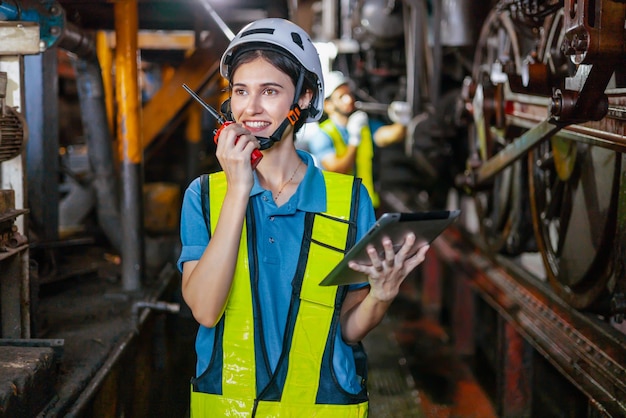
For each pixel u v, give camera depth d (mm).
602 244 2994
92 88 5074
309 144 5527
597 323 3225
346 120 5594
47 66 4844
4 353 2352
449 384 4980
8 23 2779
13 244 2656
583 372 3010
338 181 1790
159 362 3842
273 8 5715
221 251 1618
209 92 8047
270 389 1721
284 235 1752
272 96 1723
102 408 2861
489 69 4871
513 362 4176
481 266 5477
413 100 6434
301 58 1719
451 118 6242
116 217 5340
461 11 5840
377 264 1586
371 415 4355
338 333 1772
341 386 1739
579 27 2168
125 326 3650
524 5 3363
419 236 1602
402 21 7184
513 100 3801
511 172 4512
